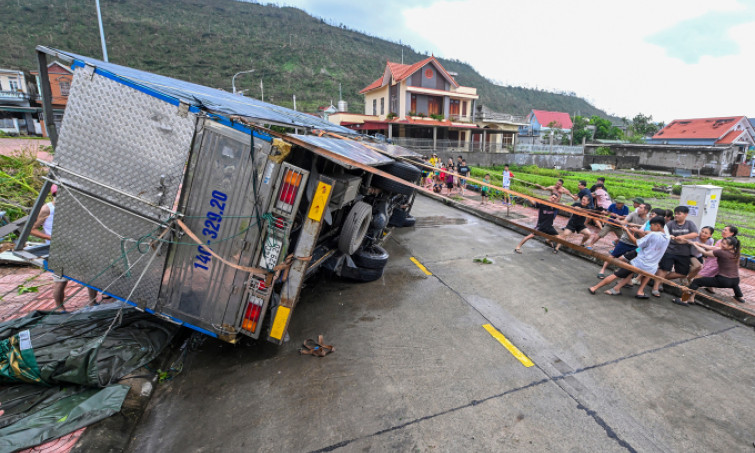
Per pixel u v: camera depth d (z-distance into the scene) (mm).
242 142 3730
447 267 8016
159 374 4172
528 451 3316
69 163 3877
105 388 3678
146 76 4520
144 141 3746
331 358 4613
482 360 4660
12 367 3621
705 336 5387
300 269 4199
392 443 3361
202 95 4750
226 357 4574
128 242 3938
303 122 7508
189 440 3346
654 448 3387
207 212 3877
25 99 35969
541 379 4320
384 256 6930
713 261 6406
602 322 5734
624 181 30391
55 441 3080
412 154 10117
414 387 4125
